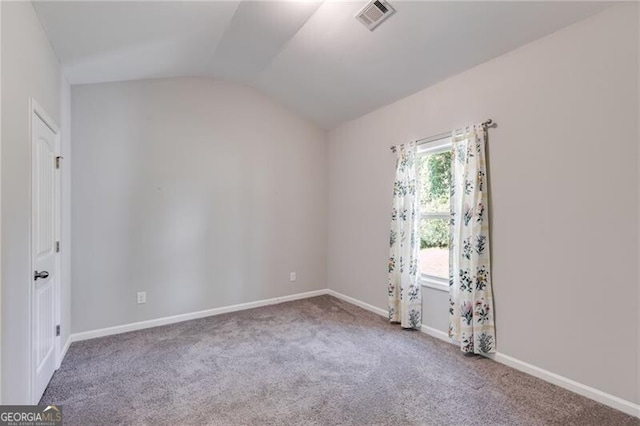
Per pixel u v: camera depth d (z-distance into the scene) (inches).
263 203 163.6
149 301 133.5
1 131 58.0
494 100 101.2
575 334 83.5
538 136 90.4
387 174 144.3
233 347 113.0
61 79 103.3
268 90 159.0
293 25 107.8
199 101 145.5
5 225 59.5
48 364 88.2
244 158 157.8
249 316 146.6
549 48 87.5
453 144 112.0
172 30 100.3
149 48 107.1
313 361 102.6
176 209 139.8
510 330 97.9
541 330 90.4
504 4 82.5
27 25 71.4
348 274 169.0
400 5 91.4
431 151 126.0
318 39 114.6
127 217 128.6
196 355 106.7
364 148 157.8
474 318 102.7
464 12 87.7
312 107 163.8
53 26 82.7
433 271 127.8
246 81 153.7
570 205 84.1
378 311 149.3
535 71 90.7
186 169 142.2
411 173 130.0
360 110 153.9
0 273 57.1
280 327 132.6
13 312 63.1
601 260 78.8
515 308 96.6
